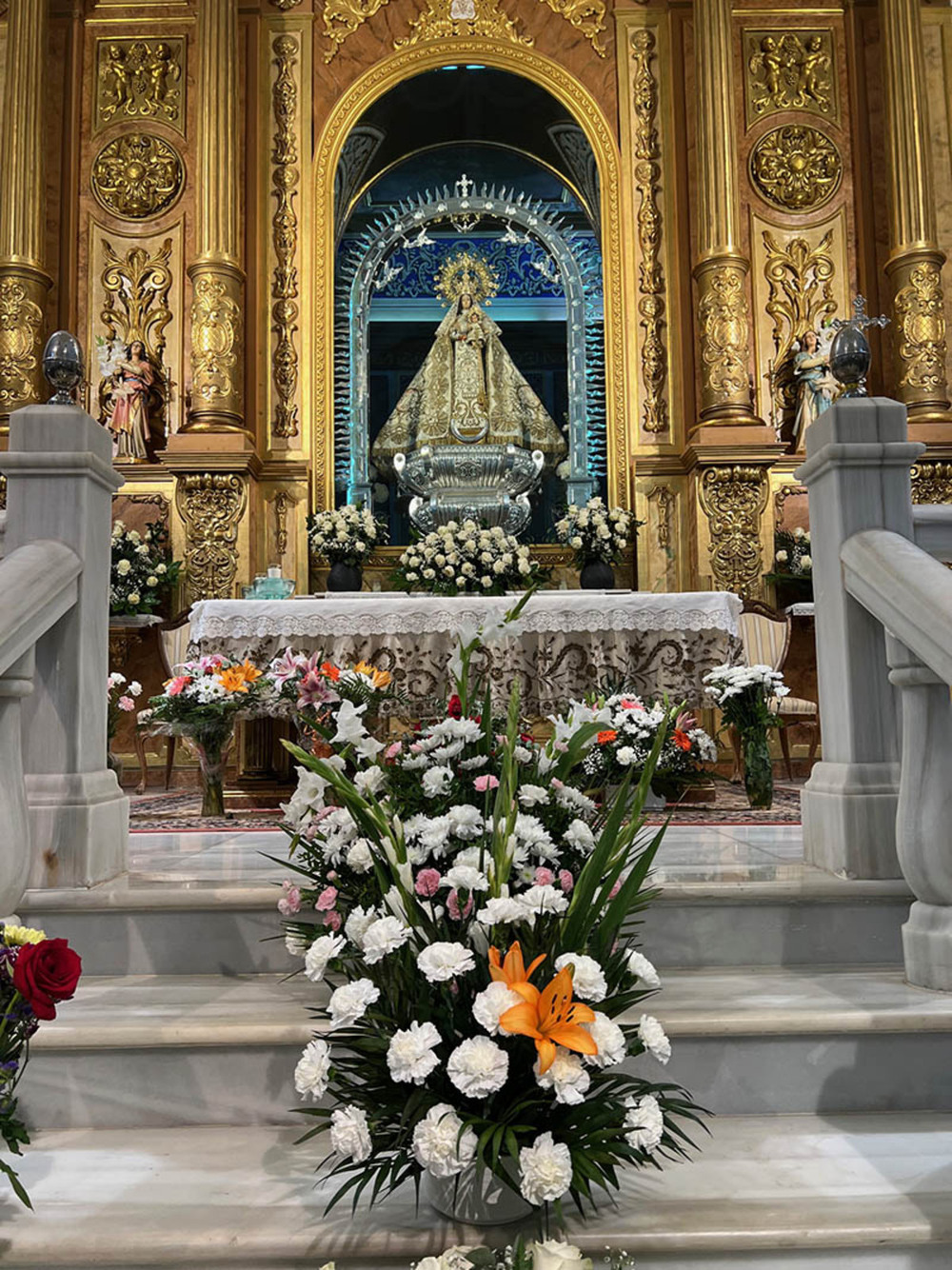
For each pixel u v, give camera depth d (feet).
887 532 7.93
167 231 23.58
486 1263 4.39
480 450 23.03
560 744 6.44
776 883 7.60
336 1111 5.03
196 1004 6.72
